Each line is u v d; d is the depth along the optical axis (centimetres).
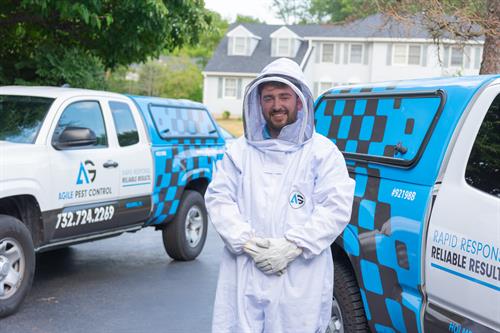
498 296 338
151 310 631
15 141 640
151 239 1012
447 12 814
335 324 450
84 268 805
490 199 355
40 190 623
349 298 441
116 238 1012
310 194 310
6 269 586
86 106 711
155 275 775
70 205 662
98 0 973
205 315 620
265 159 315
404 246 394
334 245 452
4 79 1195
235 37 4888
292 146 312
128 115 770
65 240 668
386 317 413
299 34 4703
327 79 4516
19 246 598
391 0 852
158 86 4484
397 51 4231
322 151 312
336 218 301
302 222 306
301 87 311
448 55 3897
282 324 304
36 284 718
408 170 405
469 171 371
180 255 850
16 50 1249
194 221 870
